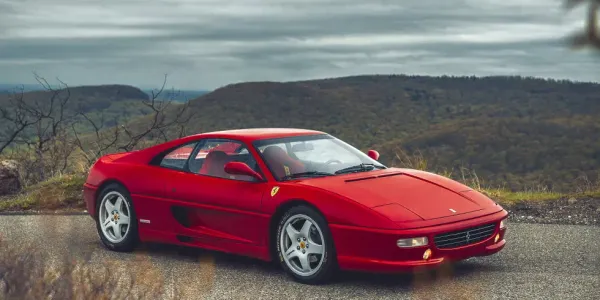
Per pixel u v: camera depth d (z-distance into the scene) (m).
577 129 125.50
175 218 7.32
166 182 7.37
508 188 11.95
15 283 4.04
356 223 5.90
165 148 7.68
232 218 6.80
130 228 7.68
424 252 5.82
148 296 4.53
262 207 6.50
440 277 6.09
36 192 11.75
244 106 160.88
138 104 157.50
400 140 132.50
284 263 6.38
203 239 7.10
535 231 8.45
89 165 13.69
